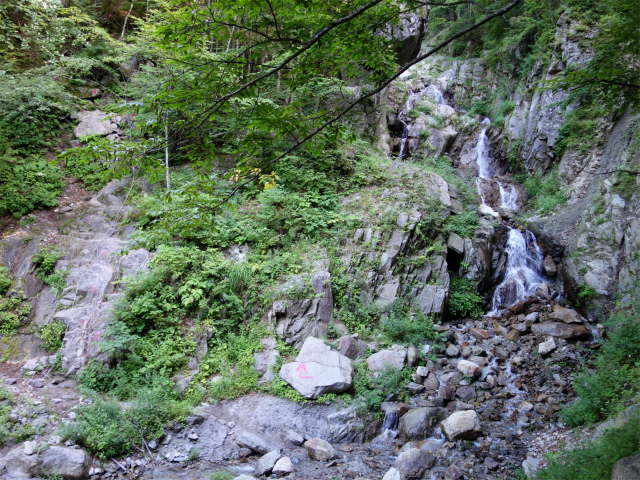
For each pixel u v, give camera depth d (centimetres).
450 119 1930
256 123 371
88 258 986
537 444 695
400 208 1174
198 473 632
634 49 508
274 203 1144
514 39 2022
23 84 1209
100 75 1491
